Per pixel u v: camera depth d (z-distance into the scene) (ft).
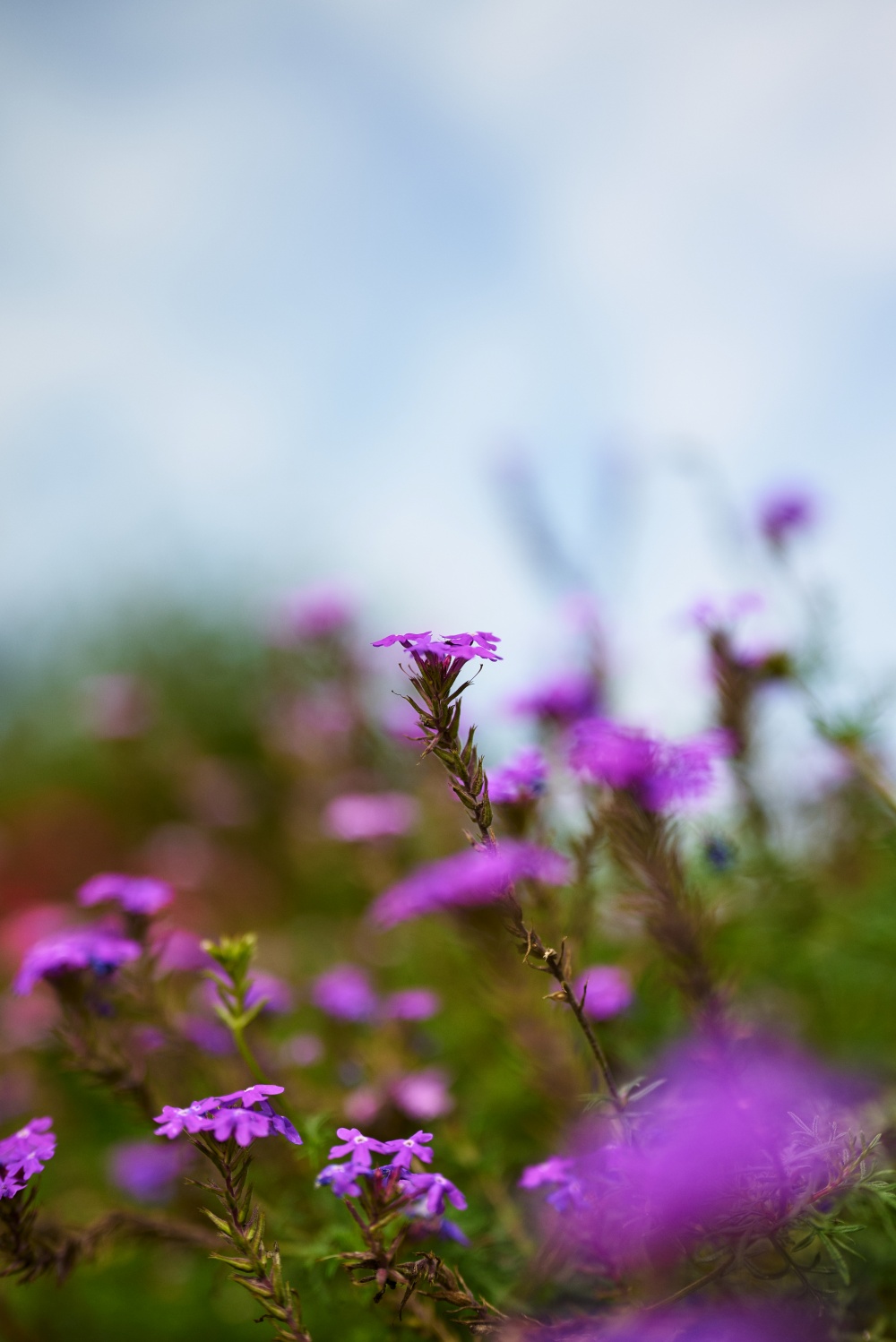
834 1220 2.25
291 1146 2.54
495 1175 2.56
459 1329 2.41
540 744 2.75
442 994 3.54
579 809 2.70
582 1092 2.56
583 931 2.59
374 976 4.05
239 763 7.98
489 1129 2.80
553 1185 2.45
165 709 8.66
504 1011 2.60
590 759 2.44
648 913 2.48
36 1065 3.48
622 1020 2.66
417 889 2.57
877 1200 2.29
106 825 7.45
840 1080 2.60
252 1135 2.15
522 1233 2.52
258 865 6.44
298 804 5.47
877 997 2.94
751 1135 2.24
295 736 5.18
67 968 2.55
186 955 2.89
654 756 2.45
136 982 2.63
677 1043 2.69
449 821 3.77
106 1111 3.45
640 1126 2.30
